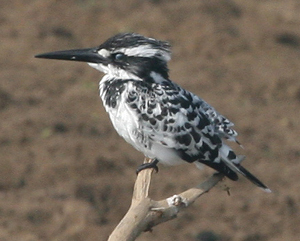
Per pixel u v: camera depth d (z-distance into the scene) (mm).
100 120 16625
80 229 12953
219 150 8312
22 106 16859
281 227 13523
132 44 8617
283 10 23500
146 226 6699
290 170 15234
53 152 15133
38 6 21672
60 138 15641
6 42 19797
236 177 8203
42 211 13375
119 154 15289
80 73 18703
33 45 19734
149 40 8680
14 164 14664
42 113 16609
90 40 20188
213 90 18359
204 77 18922
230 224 13555
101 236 12859
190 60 19766
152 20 21219
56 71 18703
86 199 13812
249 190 14516
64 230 12977
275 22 22359
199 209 13930
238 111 17438
